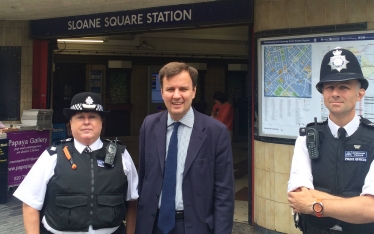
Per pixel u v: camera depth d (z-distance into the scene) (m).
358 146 2.15
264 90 4.86
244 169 8.88
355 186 2.14
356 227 2.14
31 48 7.72
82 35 7.08
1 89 7.60
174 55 11.89
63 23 7.21
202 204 2.57
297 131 4.60
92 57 11.52
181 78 2.57
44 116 7.16
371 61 4.16
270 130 4.81
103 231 2.51
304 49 4.52
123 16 6.49
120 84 12.20
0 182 6.27
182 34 10.32
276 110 4.75
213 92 12.66
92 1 5.93
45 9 6.54
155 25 6.15
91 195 2.46
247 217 5.65
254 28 5.04
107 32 6.72
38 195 2.48
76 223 2.42
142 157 2.78
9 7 6.44
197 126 2.65
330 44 4.36
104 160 2.56
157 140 2.69
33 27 7.61
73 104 2.56
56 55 11.01
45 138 7.22
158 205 2.63
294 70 4.59
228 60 12.50
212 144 2.62
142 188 2.72
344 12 4.29
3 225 5.34
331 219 2.20
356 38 4.23
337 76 2.19
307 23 4.49
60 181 2.45
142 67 12.38
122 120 12.32
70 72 11.68
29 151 6.97
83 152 2.55
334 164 2.19
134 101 12.41
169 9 5.97
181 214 2.59
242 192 7.06
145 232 2.64
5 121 7.59
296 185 2.25
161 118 2.76
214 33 10.34
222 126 2.67
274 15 4.72
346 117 2.21
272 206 4.82
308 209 2.14
